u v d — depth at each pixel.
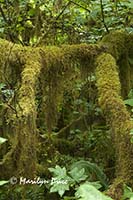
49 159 4.22
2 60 2.88
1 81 2.95
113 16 4.02
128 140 2.48
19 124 2.55
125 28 3.73
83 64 3.17
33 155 2.63
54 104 3.21
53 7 4.18
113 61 3.06
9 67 2.91
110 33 3.46
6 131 3.01
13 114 2.64
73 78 3.30
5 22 4.06
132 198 0.96
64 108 4.64
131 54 3.45
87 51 3.12
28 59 2.88
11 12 4.23
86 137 4.46
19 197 3.53
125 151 2.46
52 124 3.26
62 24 4.14
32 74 2.74
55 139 4.41
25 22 4.37
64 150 4.47
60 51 3.08
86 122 4.62
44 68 2.98
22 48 2.94
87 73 3.21
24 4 4.35
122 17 4.00
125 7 3.96
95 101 4.25
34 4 4.23
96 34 4.14
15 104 2.68
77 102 4.31
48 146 4.28
